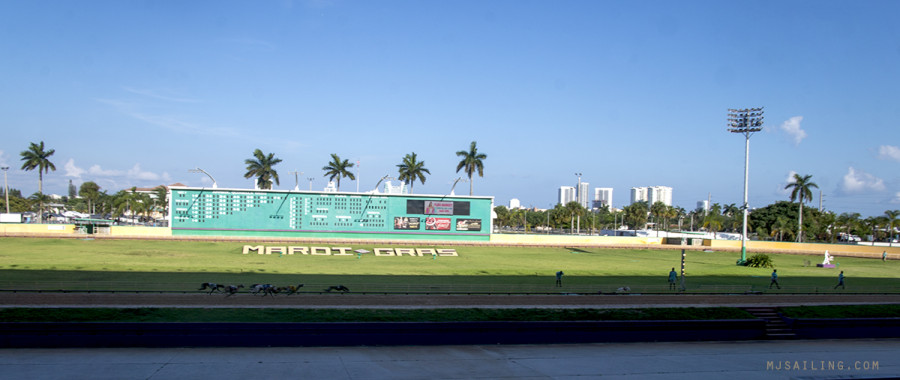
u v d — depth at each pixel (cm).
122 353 3222
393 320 3744
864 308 4541
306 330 3503
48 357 3089
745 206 8106
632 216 18438
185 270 5488
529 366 3250
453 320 3819
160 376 2838
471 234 9700
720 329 4041
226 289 3975
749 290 4962
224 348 3400
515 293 4397
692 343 3928
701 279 6038
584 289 4800
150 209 16212
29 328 3244
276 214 9038
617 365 3316
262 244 8412
